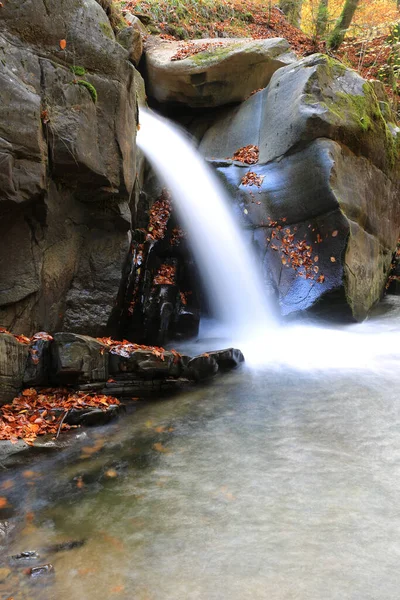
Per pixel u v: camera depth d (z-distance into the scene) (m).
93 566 2.56
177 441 4.12
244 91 10.93
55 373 4.69
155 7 13.05
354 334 7.57
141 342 6.64
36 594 2.37
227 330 8.15
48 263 5.50
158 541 2.76
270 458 3.71
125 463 3.75
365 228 8.28
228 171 9.01
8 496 3.29
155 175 9.12
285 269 7.89
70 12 5.26
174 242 8.27
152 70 11.13
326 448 3.84
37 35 4.95
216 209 8.80
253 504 3.09
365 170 8.30
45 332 5.27
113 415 4.57
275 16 16.44
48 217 5.30
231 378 5.77
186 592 2.35
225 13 14.92
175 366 5.44
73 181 5.43
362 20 16.66
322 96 7.98
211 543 2.72
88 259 6.04
